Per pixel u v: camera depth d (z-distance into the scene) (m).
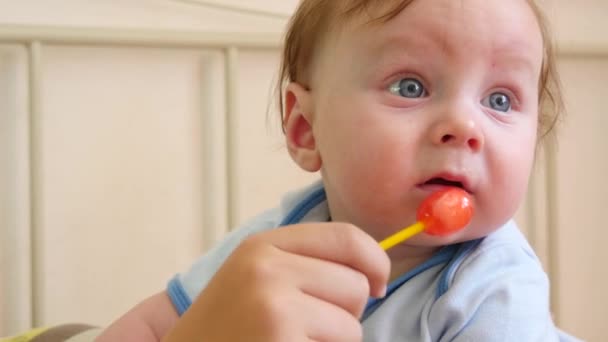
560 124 1.27
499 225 0.63
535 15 0.68
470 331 0.60
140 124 1.19
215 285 0.50
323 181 0.78
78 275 1.17
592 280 1.41
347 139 0.64
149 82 1.19
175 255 1.22
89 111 1.17
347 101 0.65
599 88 1.38
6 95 1.12
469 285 0.62
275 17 1.25
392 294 0.66
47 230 1.15
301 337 0.46
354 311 0.49
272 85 1.24
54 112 1.15
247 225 0.91
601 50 1.32
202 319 0.49
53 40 1.10
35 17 1.13
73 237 1.17
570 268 1.40
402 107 0.62
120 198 1.19
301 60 0.76
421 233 0.62
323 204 0.82
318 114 0.70
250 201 1.25
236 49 1.20
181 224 1.22
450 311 0.61
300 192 0.85
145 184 1.20
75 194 1.16
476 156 0.60
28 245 1.14
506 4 0.64
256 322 0.47
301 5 0.79
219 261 0.86
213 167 1.23
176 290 0.83
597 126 1.39
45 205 1.15
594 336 1.42
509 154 0.61
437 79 0.62
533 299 0.62
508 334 0.59
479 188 0.60
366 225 0.65
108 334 0.80
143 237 1.20
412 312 0.65
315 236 0.50
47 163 1.15
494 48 0.62
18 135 1.13
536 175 1.35
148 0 1.18
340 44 0.67
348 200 0.65
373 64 0.64
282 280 0.48
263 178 1.25
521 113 0.65
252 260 0.49
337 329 0.47
